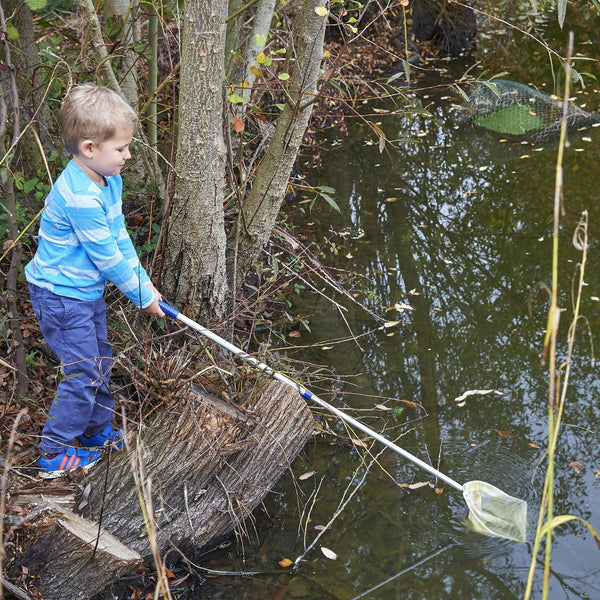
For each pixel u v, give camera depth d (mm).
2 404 3088
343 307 4398
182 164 3174
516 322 4391
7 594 2525
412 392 3873
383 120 7156
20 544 2539
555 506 3162
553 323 1663
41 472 2801
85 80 4004
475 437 3561
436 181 6070
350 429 3623
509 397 3816
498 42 9273
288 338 4242
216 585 2812
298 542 3018
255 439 2891
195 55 2947
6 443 2938
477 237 5262
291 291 4637
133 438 2811
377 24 8430
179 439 2777
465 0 8883
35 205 3791
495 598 2762
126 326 3455
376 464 3428
